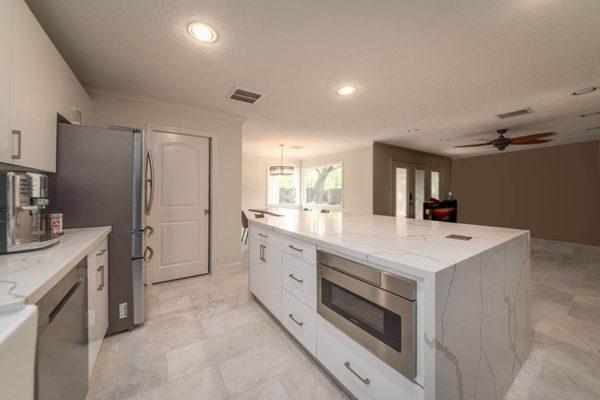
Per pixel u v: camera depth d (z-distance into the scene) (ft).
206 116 10.38
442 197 21.94
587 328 6.61
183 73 7.12
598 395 4.38
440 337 2.87
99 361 5.20
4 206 3.67
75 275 3.78
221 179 10.80
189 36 5.47
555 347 5.76
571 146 16.97
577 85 7.82
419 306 3.00
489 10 4.64
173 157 9.80
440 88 8.09
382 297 3.41
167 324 6.70
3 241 3.62
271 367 5.07
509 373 4.55
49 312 2.82
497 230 5.61
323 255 4.55
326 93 8.50
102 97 8.30
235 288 9.23
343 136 15.14
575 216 16.76
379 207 17.19
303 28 5.19
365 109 10.05
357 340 3.86
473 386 3.53
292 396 4.35
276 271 6.39
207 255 10.75
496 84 7.75
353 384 3.98
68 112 5.90
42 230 4.43
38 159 4.50
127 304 6.26
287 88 8.09
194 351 5.57
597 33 5.26
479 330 3.62
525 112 10.38
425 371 2.90
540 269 12.17
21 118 3.90
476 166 21.74
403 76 7.25
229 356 5.41
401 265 3.11
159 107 9.32
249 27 5.16
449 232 5.35
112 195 6.04
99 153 5.90
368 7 4.59
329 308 4.45
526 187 18.99
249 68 6.82
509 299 4.52
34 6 4.54
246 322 6.82
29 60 4.10
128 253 6.25
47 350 2.72
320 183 22.80
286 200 23.85
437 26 5.10
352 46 5.82
